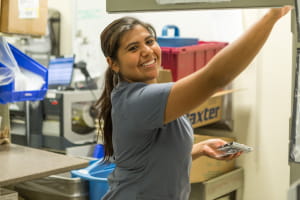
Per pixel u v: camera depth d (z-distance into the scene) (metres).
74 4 3.71
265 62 2.91
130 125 1.38
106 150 1.70
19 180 1.76
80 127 3.11
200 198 2.71
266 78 2.91
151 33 1.51
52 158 2.07
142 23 1.51
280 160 2.90
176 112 1.25
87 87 3.25
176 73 2.67
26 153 2.18
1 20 2.29
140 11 1.65
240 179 3.00
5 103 2.29
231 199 3.03
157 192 1.48
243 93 3.00
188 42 2.85
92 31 3.62
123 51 1.47
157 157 1.46
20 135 3.12
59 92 3.01
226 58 1.14
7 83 2.21
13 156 2.12
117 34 1.47
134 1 1.65
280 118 2.88
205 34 3.15
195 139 2.70
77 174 2.31
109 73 1.63
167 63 2.69
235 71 1.15
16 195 2.02
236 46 1.14
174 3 1.57
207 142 1.74
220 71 1.15
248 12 2.95
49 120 3.05
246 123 3.01
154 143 1.45
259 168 2.98
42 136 3.08
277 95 2.88
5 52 2.27
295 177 1.62
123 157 1.50
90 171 2.36
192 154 1.71
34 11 2.40
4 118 2.48
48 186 2.34
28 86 2.32
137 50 1.46
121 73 1.52
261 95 2.94
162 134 1.45
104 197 1.61
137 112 1.33
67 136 3.02
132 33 1.46
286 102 2.85
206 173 2.74
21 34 2.40
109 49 1.51
